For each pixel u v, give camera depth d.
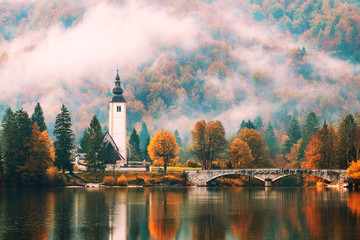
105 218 128.38
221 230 113.94
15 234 109.06
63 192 193.00
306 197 175.88
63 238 105.75
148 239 105.56
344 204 155.00
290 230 113.81
